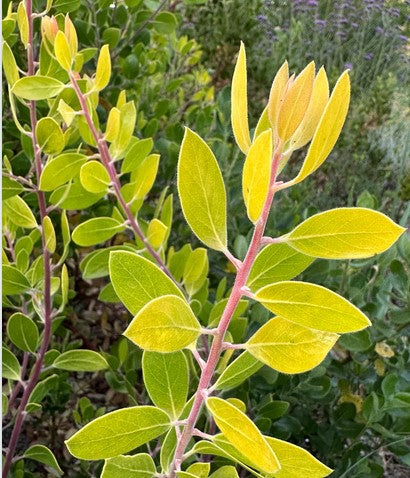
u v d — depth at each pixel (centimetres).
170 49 74
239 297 15
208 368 16
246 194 14
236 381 20
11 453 30
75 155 27
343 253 14
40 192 29
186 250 32
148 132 48
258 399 37
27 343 30
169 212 32
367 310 36
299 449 16
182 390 18
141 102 54
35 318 41
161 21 48
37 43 41
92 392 50
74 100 29
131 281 16
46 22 27
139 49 47
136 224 30
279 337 15
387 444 35
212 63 85
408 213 35
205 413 32
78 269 50
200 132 51
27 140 31
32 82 26
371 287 38
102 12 44
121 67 49
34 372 30
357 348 33
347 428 36
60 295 35
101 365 31
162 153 49
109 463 18
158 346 15
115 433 17
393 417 35
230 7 83
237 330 30
